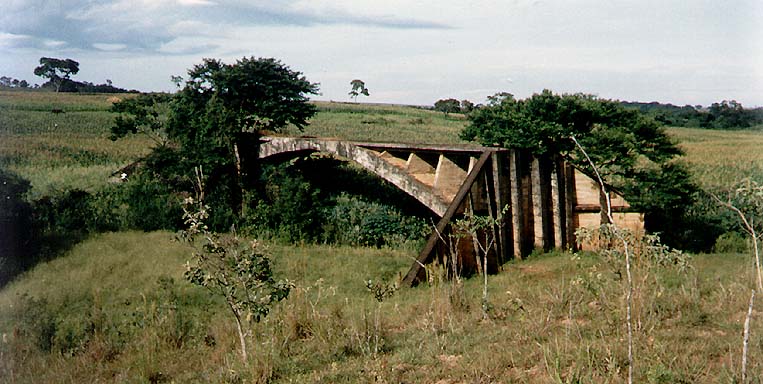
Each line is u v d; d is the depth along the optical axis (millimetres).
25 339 10742
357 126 76000
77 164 42812
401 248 22078
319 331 8922
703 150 54719
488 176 20016
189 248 20484
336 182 28516
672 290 9625
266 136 29422
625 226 21125
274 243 23172
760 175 35500
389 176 22266
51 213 24266
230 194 27812
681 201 21156
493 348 7273
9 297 13836
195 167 27125
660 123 22328
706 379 5523
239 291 13953
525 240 21438
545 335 7586
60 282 16422
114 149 50188
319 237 23891
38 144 50094
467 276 17594
